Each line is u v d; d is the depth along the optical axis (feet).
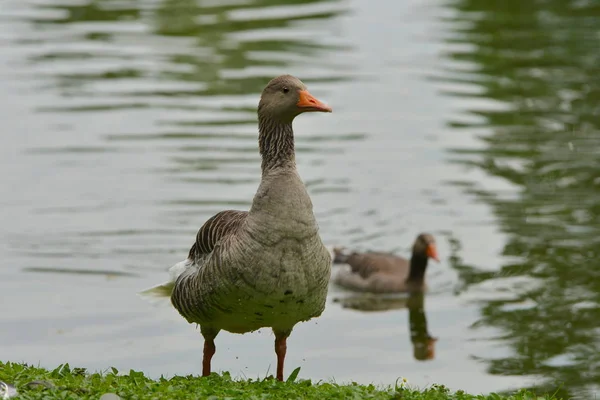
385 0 111.65
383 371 44.37
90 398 25.76
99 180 65.98
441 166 69.97
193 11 106.83
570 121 76.95
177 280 32.73
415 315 52.54
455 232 61.62
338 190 66.64
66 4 110.63
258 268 29.19
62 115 76.79
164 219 60.90
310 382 29.40
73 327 47.85
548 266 56.80
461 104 80.38
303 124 77.66
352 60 89.51
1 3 111.04
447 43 95.61
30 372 28.50
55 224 60.23
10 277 53.67
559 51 92.99
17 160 68.95
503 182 67.67
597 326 49.06
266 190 29.55
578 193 65.87
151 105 78.84
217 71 86.17
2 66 87.51
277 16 104.47
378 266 58.23
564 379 42.91
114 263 55.62
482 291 54.65
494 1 112.16
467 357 46.09
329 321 51.93
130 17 104.42
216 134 73.31
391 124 76.23
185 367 43.52
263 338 48.03
